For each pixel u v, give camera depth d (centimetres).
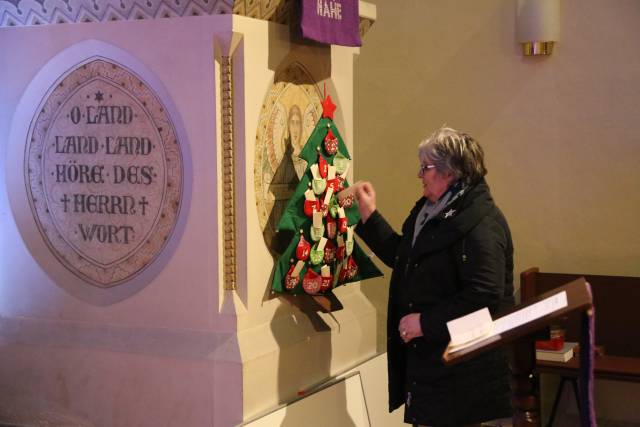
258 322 324
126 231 326
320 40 337
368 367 392
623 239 448
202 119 309
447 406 283
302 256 333
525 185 466
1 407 347
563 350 407
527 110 464
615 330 434
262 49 320
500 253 283
